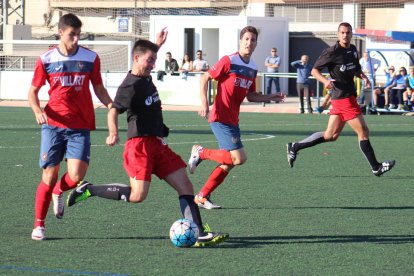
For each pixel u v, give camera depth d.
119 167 27.72
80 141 16.36
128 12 99.56
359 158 31.05
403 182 24.89
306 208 20.28
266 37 73.25
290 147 26.12
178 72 64.31
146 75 15.88
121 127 44.66
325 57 24.81
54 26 102.50
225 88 19.70
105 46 73.25
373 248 15.93
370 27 78.62
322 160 30.27
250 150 33.44
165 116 52.88
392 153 32.94
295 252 15.55
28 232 17.17
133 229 17.56
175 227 15.81
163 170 16.14
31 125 45.00
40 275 13.65
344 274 13.93
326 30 85.62
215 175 20.06
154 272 13.93
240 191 22.88
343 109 24.98
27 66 74.31
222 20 72.81
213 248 15.84
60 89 16.20
